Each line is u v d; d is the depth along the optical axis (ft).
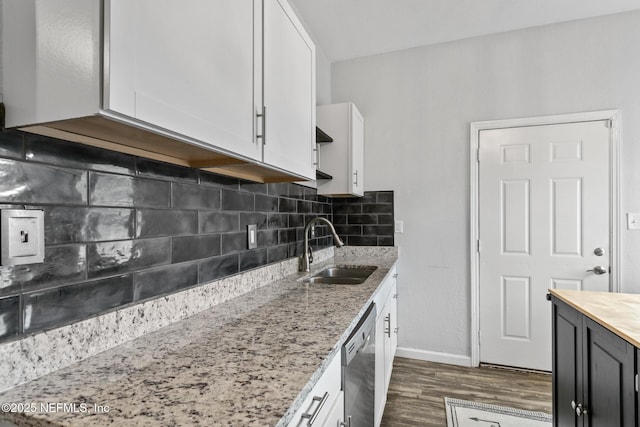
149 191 3.18
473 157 8.49
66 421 1.74
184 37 2.32
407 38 8.58
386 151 9.29
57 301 2.37
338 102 9.76
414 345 8.97
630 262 7.35
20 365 2.09
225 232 4.40
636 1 7.06
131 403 1.91
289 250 6.57
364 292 4.88
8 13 2.07
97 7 1.78
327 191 8.08
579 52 7.73
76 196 2.50
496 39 8.36
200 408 1.87
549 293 5.51
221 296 4.21
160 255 3.30
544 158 7.98
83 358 2.49
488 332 8.41
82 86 1.84
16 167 2.14
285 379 2.22
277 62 3.83
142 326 3.03
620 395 3.53
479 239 8.50
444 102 8.80
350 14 7.52
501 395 7.03
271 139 3.66
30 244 2.20
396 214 9.18
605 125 7.55
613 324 3.71
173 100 2.21
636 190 7.32
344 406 3.23
